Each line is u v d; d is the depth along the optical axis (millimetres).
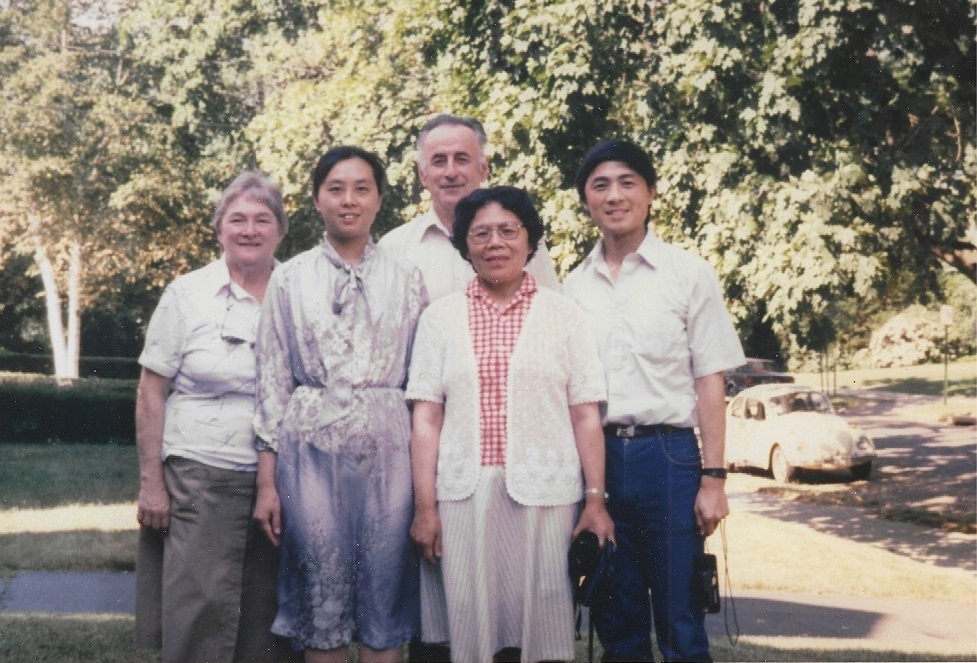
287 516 3188
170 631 3377
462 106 11383
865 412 23703
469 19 10562
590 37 9445
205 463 3385
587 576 3170
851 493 14039
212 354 3414
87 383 12648
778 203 8570
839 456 14742
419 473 3186
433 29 11422
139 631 3506
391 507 3178
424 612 3236
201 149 16141
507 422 3141
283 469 3191
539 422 3152
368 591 3170
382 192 3324
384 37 14977
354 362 3184
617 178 3363
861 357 26828
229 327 3432
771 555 9562
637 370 3322
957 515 12242
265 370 3240
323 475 3154
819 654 5273
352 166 3238
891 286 9594
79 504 8461
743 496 13984
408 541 3217
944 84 9086
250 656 3422
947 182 9430
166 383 3479
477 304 3240
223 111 16719
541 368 3160
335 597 3148
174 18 15953
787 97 8398
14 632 4641
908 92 9047
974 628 6805
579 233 9688
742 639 5719
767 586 8320
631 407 3309
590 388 3213
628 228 3371
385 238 3756
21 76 14492
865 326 23000
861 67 8789
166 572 3406
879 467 16422
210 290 3471
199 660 3365
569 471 3174
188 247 14867
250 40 17109
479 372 3160
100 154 14617
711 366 3322
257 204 3477
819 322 9438
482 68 10602
